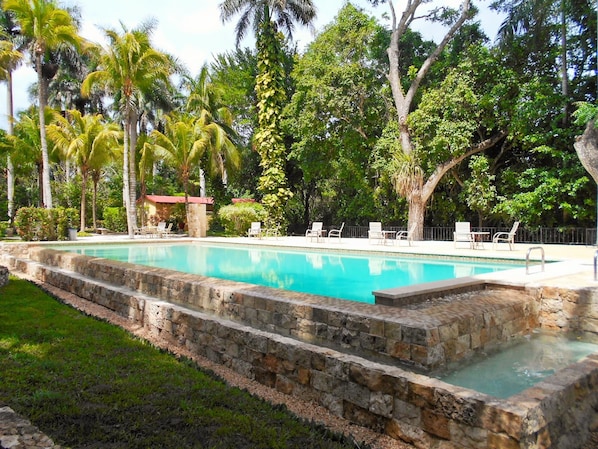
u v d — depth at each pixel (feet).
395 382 10.11
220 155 85.51
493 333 16.83
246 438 8.89
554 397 8.84
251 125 98.27
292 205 85.76
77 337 15.74
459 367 14.84
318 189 89.04
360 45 65.10
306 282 30.42
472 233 44.24
